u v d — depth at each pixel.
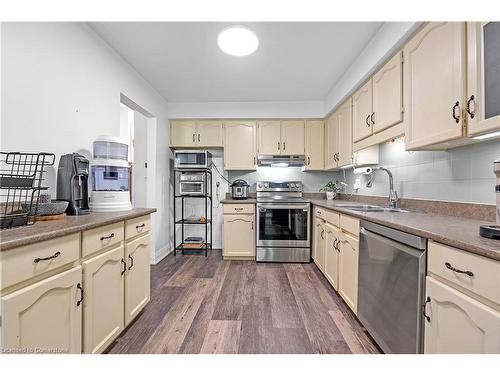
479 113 1.06
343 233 2.05
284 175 3.87
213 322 1.78
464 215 1.48
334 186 3.54
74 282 1.10
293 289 2.35
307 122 3.59
